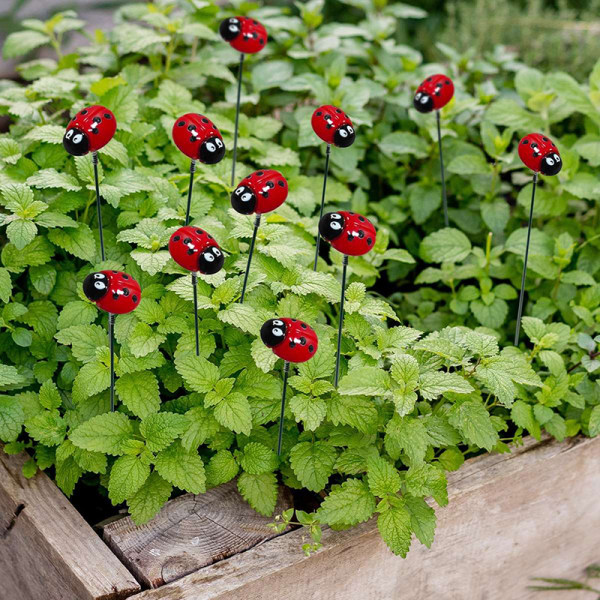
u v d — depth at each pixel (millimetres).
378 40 1307
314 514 956
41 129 1064
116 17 1310
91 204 1076
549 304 1145
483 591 1071
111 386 967
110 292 902
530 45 1449
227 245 1039
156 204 1057
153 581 925
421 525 948
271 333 904
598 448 1062
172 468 957
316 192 1177
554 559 1105
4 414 977
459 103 1220
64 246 1026
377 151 1280
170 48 1239
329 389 963
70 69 1217
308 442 977
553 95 1227
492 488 1014
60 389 1024
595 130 1234
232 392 972
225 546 951
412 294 1194
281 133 1287
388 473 947
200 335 995
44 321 1033
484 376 971
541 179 1231
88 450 962
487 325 1125
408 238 1235
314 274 1016
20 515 973
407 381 953
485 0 1513
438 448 1021
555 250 1142
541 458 1033
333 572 964
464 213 1231
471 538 1030
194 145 953
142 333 982
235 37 1042
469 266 1151
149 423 957
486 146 1198
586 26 1397
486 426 975
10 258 1024
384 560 987
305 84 1224
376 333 1000
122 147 1066
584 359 1056
